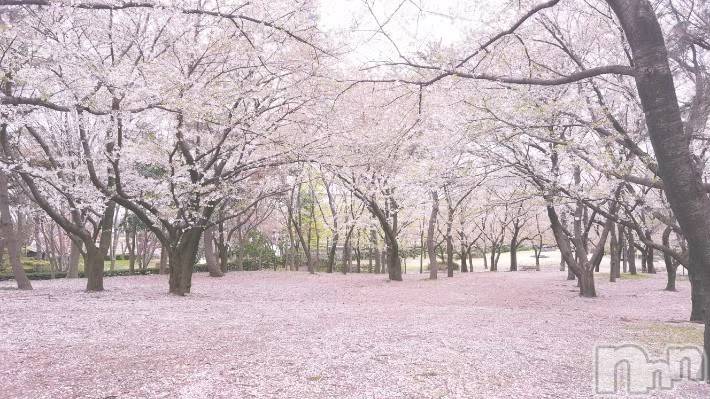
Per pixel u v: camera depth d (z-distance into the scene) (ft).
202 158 43.80
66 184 39.29
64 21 33.83
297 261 118.11
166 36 37.60
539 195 40.45
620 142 28.78
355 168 50.78
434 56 21.70
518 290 54.44
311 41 31.73
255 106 40.88
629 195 33.04
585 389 15.03
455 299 44.70
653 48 14.94
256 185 61.46
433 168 39.60
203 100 34.35
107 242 46.11
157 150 42.06
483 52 27.12
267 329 24.82
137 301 36.76
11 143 47.75
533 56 34.09
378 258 108.58
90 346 20.21
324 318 29.22
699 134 25.72
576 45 35.04
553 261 143.74
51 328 24.00
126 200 39.99
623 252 102.32
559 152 31.24
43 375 15.89
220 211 70.49
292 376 15.94
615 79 31.35
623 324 28.02
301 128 47.52
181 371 16.43
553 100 31.22
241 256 99.91
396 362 17.98
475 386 15.11
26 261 98.17
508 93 29.86
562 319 29.84
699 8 23.40
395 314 31.65
